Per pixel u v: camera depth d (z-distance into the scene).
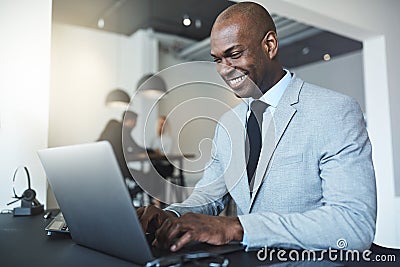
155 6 4.58
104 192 0.60
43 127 1.81
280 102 0.97
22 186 1.74
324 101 0.93
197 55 6.43
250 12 1.00
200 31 5.69
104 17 4.86
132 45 5.84
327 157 0.87
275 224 0.73
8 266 0.64
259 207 0.94
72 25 5.12
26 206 1.42
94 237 0.70
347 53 6.48
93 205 0.64
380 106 3.40
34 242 0.83
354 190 0.78
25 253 0.73
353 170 0.81
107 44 5.55
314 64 7.16
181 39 6.17
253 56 0.99
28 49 1.82
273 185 0.93
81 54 5.26
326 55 6.57
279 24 4.95
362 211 0.75
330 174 0.84
